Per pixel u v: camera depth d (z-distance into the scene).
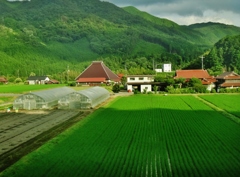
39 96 78.44
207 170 30.86
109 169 31.30
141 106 79.62
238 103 83.12
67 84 185.50
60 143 41.59
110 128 51.03
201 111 69.75
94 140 42.88
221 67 186.88
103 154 36.28
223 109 72.62
